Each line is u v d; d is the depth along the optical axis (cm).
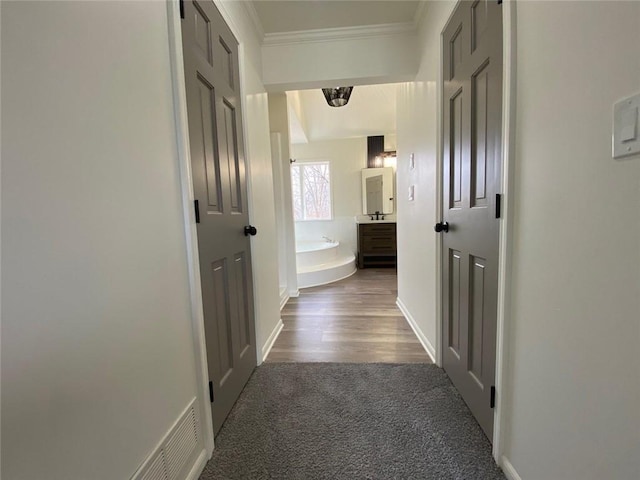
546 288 83
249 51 193
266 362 193
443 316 174
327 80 226
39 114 56
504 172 100
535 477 90
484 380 122
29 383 54
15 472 52
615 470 63
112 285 73
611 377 63
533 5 84
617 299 61
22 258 53
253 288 184
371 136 540
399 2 194
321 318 277
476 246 126
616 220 60
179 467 99
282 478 108
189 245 109
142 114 86
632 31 55
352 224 556
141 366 83
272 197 240
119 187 76
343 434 128
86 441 65
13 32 52
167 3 100
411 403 147
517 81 93
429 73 190
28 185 54
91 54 69
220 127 142
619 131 58
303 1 190
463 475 107
